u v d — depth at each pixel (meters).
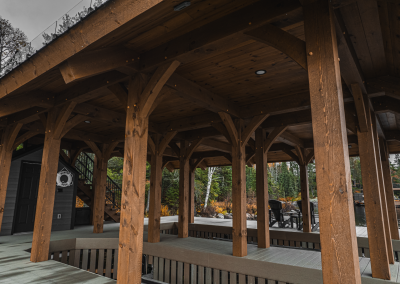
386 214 4.46
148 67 3.07
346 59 2.77
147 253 5.82
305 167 7.93
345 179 1.69
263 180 5.48
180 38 2.81
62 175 8.26
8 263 4.09
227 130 4.96
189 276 5.14
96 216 7.04
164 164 10.87
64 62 2.53
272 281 4.23
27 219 7.41
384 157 6.54
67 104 4.24
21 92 3.93
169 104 5.05
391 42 2.75
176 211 17.05
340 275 1.63
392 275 3.77
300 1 2.03
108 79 3.54
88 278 3.47
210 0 2.21
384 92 3.68
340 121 1.76
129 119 3.16
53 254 5.38
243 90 4.34
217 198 20.89
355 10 2.24
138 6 1.93
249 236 8.02
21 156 7.41
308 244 7.21
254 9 2.33
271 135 5.54
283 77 3.83
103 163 7.55
